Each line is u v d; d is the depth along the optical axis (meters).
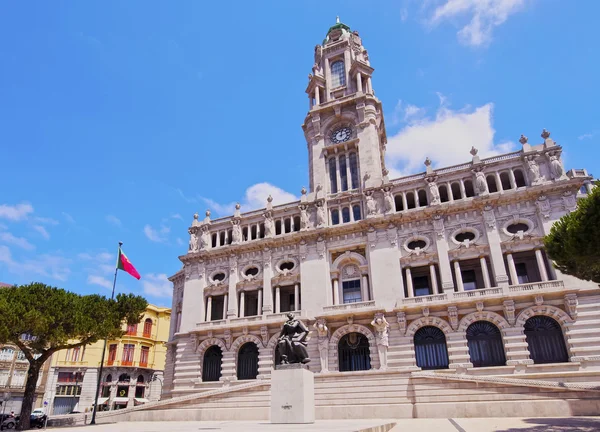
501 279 44.00
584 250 26.11
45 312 37.19
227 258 59.19
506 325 41.94
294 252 55.53
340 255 53.38
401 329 45.12
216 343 53.53
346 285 52.34
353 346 47.62
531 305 41.91
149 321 85.88
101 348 78.44
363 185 56.59
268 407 36.84
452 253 47.56
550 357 40.38
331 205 56.88
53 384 72.31
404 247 49.78
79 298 41.22
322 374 40.66
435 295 45.47
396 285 47.88
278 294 54.03
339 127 64.75
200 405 39.53
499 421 27.33
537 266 46.22
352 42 72.44
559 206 45.09
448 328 43.69
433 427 25.25
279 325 51.12
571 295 40.50
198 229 63.41
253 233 61.03
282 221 58.56
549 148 47.84
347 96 64.75
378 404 35.25
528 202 46.69
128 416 41.06
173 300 67.12
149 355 84.19
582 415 28.95
